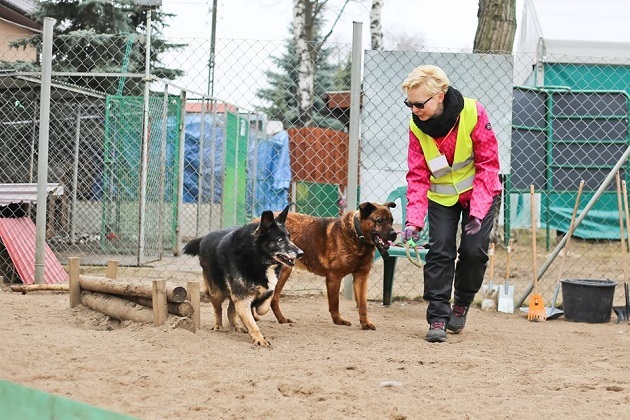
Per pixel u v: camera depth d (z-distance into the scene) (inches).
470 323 257.8
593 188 416.2
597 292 263.4
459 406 140.5
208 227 504.4
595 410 139.9
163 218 442.9
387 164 308.7
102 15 578.9
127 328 204.4
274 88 538.9
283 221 209.8
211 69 444.1
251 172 526.6
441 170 217.2
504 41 440.5
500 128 315.6
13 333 190.9
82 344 181.6
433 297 218.5
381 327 242.2
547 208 426.6
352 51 301.1
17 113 458.9
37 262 307.1
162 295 200.2
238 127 494.0
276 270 212.4
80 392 139.9
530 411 138.4
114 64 534.9
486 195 213.6
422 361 181.8
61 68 534.6
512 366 180.7
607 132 411.5
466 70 313.1
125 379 150.1
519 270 391.2
